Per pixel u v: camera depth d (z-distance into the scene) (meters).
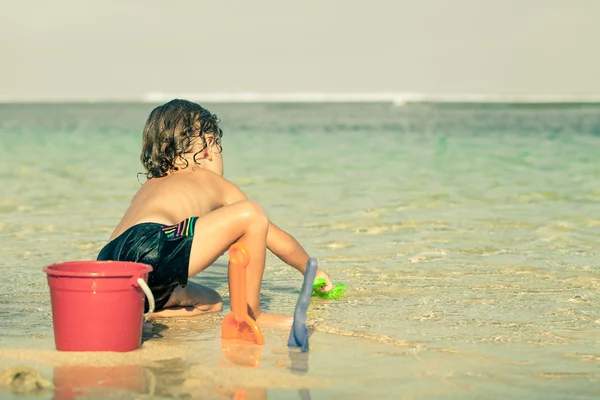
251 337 3.86
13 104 70.88
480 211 8.36
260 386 3.14
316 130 24.48
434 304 4.68
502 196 9.49
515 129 24.33
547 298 4.81
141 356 3.49
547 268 5.67
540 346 3.79
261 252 4.07
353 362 3.51
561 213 8.17
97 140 19.92
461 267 5.74
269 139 20.34
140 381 3.17
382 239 6.86
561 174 11.77
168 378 3.21
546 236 6.93
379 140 19.84
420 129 24.77
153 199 4.26
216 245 3.94
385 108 53.34
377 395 3.06
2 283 5.17
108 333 3.49
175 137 4.48
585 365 3.49
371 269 5.69
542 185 10.48
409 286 5.17
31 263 5.83
